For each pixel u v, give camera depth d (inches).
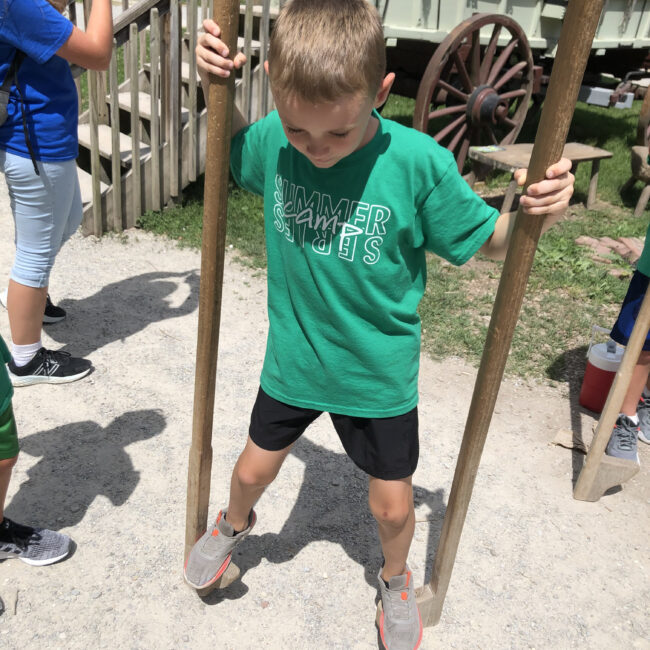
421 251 66.6
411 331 68.1
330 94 52.4
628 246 210.1
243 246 189.2
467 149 253.3
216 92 58.1
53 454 108.6
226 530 80.2
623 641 86.6
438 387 136.7
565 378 143.9
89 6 184.4
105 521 97.0
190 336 147.6
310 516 102.0
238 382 133.3
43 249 117.0
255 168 70.6
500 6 245.6
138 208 193.8
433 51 252.2
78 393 124.3
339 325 66.2
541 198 54.6
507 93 252.7
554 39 276.4
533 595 91.9
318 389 70.0
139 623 82.9
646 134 262.4
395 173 60.5
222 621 84.3
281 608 86.8
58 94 110.2
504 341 62.7
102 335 144.0
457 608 88.7
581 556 99.0
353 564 94.3
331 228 62.8
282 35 53.3
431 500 107.6
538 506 107.9
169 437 115.4
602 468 107.3
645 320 95.7
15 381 123.0
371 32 53.7
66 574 88.4
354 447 72.6
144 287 165.8
